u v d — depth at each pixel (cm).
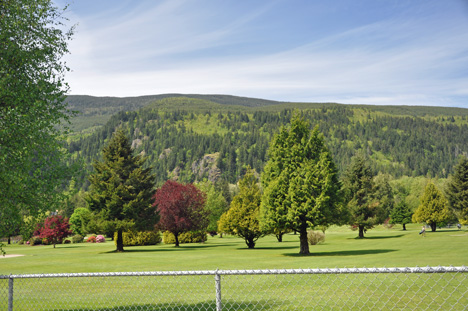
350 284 1385
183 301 1220
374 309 1036
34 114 1138
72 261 3269
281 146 3803
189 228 5916
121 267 2652
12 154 1101
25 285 1662
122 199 4978
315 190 3566
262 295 1259
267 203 3709
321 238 5372
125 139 5188
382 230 10644
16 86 1180
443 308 1034
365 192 7156
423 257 2755
